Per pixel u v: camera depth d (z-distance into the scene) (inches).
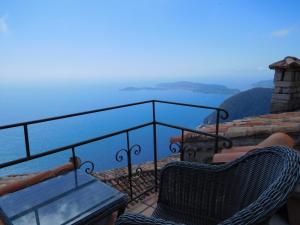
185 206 53.4
